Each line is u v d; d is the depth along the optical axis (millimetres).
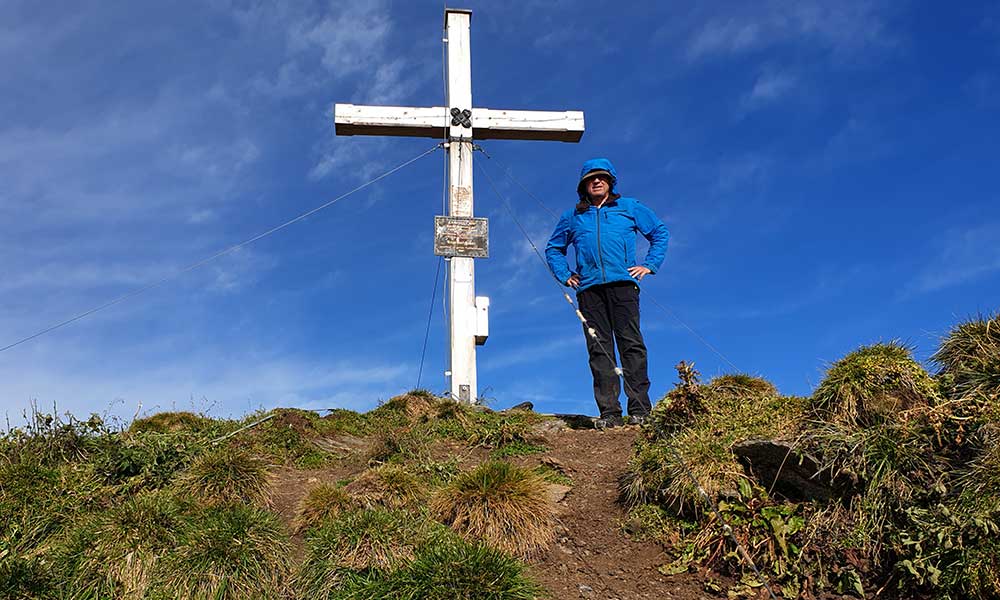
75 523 5414
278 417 7949
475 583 4793
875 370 5863
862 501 5246
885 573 4977
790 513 5422
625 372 8125
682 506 5770
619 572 5395
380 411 8891
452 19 11523
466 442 7887
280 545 5227
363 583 4910
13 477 5758
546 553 5535
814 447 5516
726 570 5309
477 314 10445
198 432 7543
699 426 6285
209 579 4875
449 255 10539
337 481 6688
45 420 6422
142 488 6043
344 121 10883
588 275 8289
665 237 8508
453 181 11016
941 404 5496
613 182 8539
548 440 7793
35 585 4695
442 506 5785
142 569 4922
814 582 5066
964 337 6105
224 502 5812
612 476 6660
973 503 4789
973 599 4551
